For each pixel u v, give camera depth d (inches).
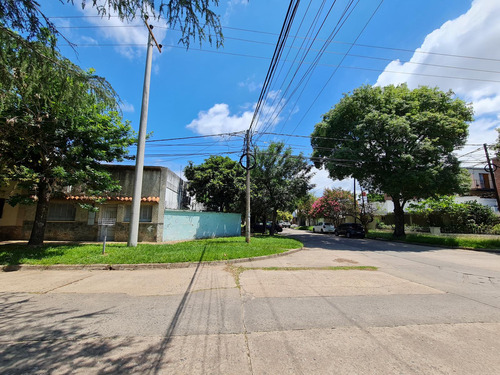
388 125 636.1
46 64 169.8
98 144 427.5
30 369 104.7
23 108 319.9
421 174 615.8
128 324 151.6
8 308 177.9
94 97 206.1
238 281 254.4
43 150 375.2
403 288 235.3
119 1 134.3
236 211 943.7
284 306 183.3
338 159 699.4
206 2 137.0
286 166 864.3
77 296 206.2
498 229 802.8
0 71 166.2
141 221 597.0
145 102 475.8
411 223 1189.7
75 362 110.4
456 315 168.9
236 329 145.2
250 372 104.0
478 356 117.5
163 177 613.6
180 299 199.3
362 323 154.3
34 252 365.4
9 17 144.3
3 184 440.5
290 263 359.6
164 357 115.1
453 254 501.4
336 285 242.4
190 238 687.1
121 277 271.0
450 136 663.1
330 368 107.0
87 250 393.7
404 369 106.7
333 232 1316.4
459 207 907.4
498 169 1126.4
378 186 778.2
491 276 295.6
